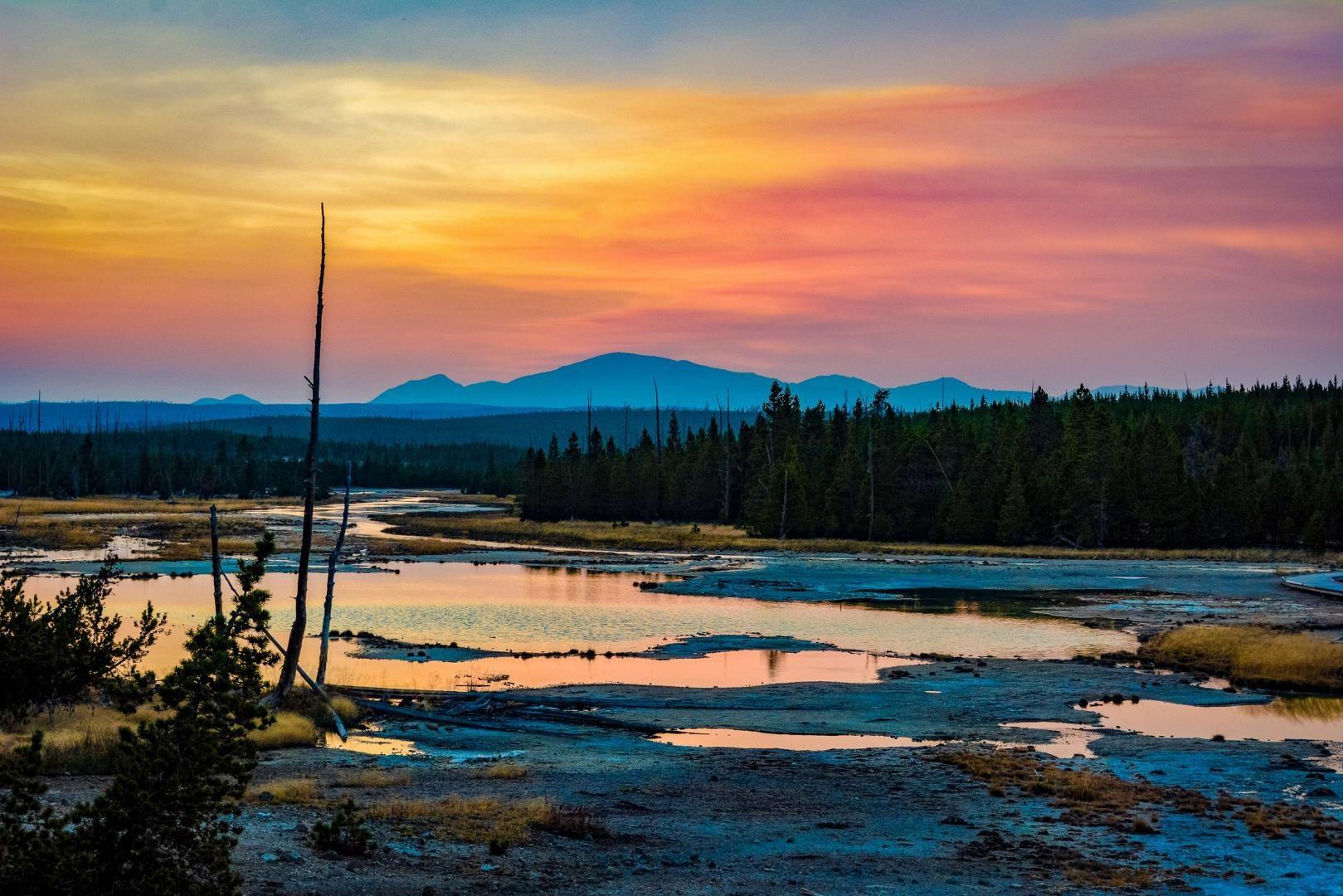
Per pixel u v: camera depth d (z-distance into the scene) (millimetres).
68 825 15289
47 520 116875
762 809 20453
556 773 23250
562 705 32219
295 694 29609
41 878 11312
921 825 19344
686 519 136375
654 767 24109
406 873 15117
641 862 16531
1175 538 102125
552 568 82438
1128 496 104625
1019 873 16438
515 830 17578
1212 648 41438
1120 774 23906
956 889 15562
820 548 102062
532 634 48344
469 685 35562
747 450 140625
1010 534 104750
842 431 144375
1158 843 18250
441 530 122875
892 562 88688
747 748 26922
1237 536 102250
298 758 23719
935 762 24969
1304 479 106688
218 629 13367
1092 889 15711
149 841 11867
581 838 17750
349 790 20516
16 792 12320
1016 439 122562
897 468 113938
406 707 31672
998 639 47812
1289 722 30719
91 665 26469
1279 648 39750
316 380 30844
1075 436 121938
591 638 47219
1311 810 20625
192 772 12133
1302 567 86125
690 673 38656
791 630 50188
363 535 113938
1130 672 38844
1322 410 161625
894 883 15781
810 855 17234
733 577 75625
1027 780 22844
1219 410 160125
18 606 25906
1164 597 64875
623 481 135500
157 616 49188
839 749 26906
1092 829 19172
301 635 30172
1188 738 28297
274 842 15953
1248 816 19969
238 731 12742
